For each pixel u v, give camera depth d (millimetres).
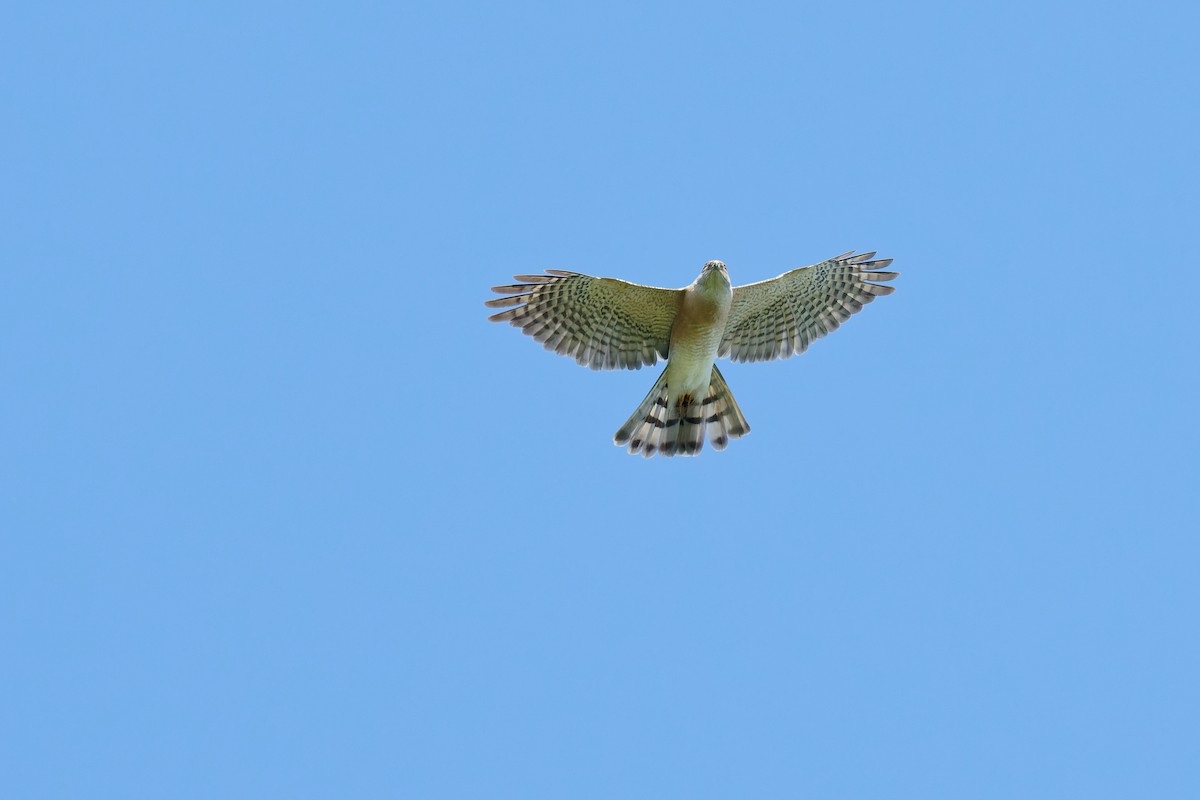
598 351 17625
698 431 17953
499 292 16984
